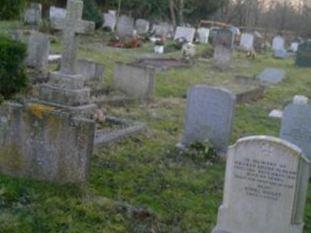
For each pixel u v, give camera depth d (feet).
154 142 35.96
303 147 34.71
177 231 22.86
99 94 48.19
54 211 22.95
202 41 122.62
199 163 33.14
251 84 65.41
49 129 25.53
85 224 22.34
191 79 66.74
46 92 30.35
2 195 23.73
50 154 25.70
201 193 27.96
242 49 115.65
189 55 85.05
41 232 21.33
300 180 21.31
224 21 182.50
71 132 25.26
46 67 55.42
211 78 69.82
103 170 28.86
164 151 34.40
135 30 120.47
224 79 69.97
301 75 87.97
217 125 34.81
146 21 131.75
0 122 26.23
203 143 34.63
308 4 211.61
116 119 38.22
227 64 81.87
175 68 74.74
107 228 22.26
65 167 25.59
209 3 168.96
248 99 57.52
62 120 25.31
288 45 164.14
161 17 152.05
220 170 32.27
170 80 63.87
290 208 21.31
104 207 23.85
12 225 21.35
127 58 78.33
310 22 208.44
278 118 49.73
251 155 21.59
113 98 46.39
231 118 34.55
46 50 54.90
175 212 24.91
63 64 30.66
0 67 40.22
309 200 28.99
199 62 84.79
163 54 89.25
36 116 25.63
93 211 23.32
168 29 130.00
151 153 33.55
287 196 21.31
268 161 21.40
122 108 45.34
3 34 53.36
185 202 26.25
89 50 80.79
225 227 22.24
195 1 165.89
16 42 42.42
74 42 30.37
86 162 25.35
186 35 118.32
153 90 50.75
